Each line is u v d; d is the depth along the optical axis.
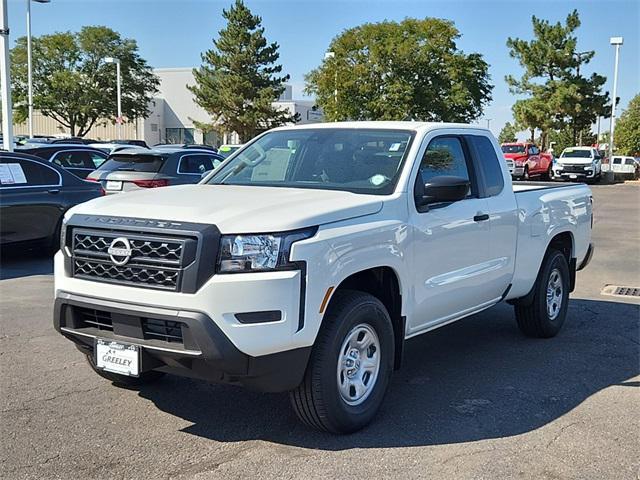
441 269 5.17
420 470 3.92
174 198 4.49
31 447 4.14
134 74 60.75
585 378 5.69
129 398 4.99
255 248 3.84
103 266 4.09
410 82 39.72
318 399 4.16
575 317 7.97
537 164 38.34
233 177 5.54
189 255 3.81
